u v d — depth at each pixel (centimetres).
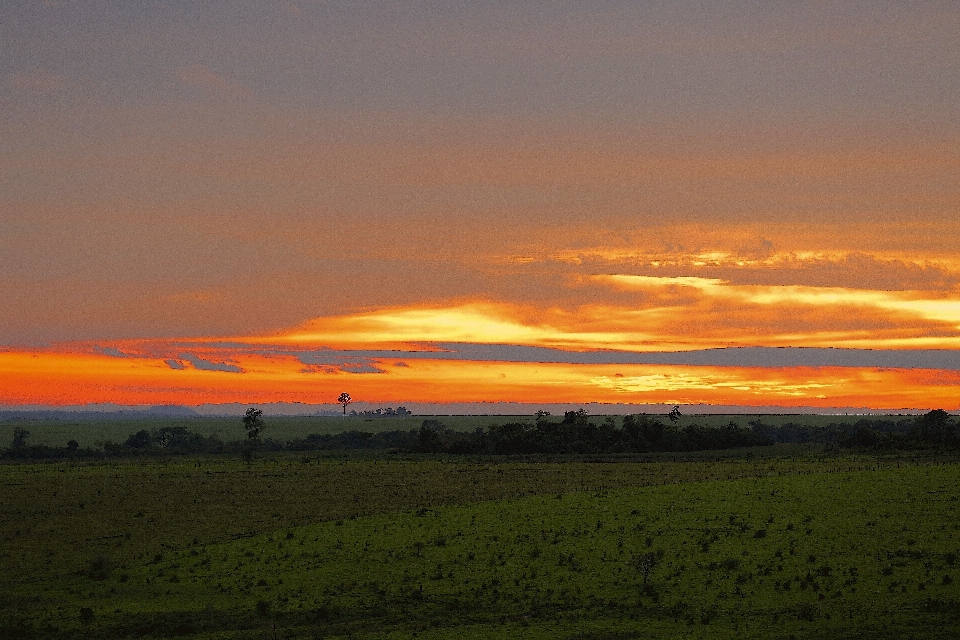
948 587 5169
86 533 8462
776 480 8944
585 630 4875
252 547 7206
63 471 14225
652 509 7681
